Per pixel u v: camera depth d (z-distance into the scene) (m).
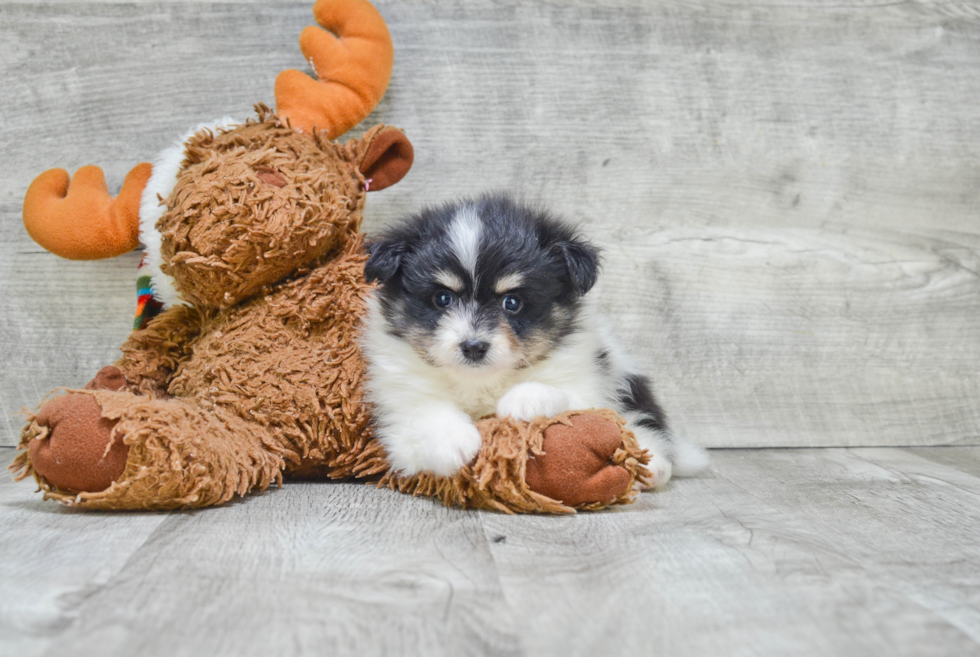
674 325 0.59
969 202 0.59
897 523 0.38
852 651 0.25
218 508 0.39
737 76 0.59
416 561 0.32
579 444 0.39
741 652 0.25
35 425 0.37
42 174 0.51
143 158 0.56
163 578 0.30
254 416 0.44
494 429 0.40
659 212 0.59
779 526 0.37
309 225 0.44
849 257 0.59
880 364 0.60
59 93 0.56
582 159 0.58
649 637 0.26
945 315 0.60
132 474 0.36
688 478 0.49
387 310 0.45
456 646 0.25
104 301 0.57
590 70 0.58
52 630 0.26
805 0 0.59
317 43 0.52
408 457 0.42
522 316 0.43
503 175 0.58
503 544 0.34
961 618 0.27
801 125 0.59
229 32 0.56
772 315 0.59
